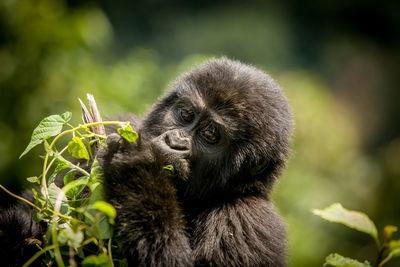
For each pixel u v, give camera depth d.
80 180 4.42
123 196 5.05
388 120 40.78
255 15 41.44
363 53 41.41
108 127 7.46
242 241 5.90
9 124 12.21
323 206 17.44
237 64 7.02
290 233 15.45
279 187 17.34
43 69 12.58
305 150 20.11
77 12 13.56
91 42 13.70
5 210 6.35
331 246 16.31
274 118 6.57
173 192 5.50
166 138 6.27
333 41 41.78
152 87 15.66
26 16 12.58
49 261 4.76
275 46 41.44
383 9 38.19
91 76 13.38
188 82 6.69
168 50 39.12
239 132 6.33
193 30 40.22
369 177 19.58
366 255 16.39
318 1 39.78
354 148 24.38
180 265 5.24
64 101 12.59
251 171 6.49
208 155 6.39
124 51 37.22
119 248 4.99
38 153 12.09
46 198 4.42
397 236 16.16
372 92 41.25
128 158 5.27
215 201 6.44
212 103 6.37
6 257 5.31
